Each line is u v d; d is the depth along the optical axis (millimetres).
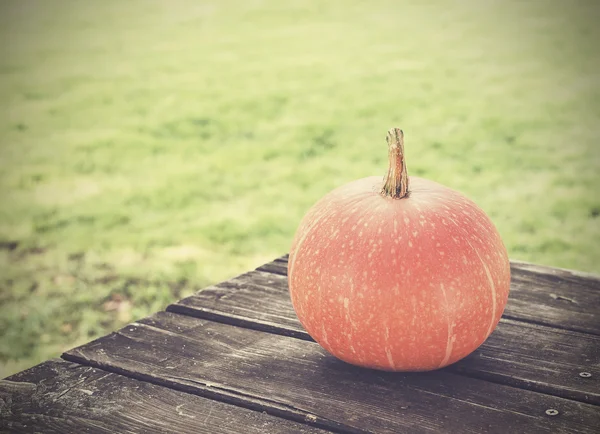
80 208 2578
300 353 768
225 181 2873
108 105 4613
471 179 2748
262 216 2408
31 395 696
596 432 623
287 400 676
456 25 7105
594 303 877
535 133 3469
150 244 2166
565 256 1937
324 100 4500
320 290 679
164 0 9508
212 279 1874
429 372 723
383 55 5961
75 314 1678
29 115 4410
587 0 7773
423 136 3520
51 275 1931
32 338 1563
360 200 700
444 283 653
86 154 3441
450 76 5047
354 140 3502
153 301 1738
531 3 7891
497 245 700
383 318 656
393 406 665
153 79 5402
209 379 715
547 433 623
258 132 3760
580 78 4742
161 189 2793
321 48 6371
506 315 849
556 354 755
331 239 683
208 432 636
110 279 1887
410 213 678
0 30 7812
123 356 764
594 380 702
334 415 651
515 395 682
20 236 2279
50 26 7980
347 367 736
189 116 4219
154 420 655
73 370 743
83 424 650
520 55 5613
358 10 8320
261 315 854
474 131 3566
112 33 7484
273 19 8023
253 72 5516
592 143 3234
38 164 3279
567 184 2629
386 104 4309
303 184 2787
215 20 8039
